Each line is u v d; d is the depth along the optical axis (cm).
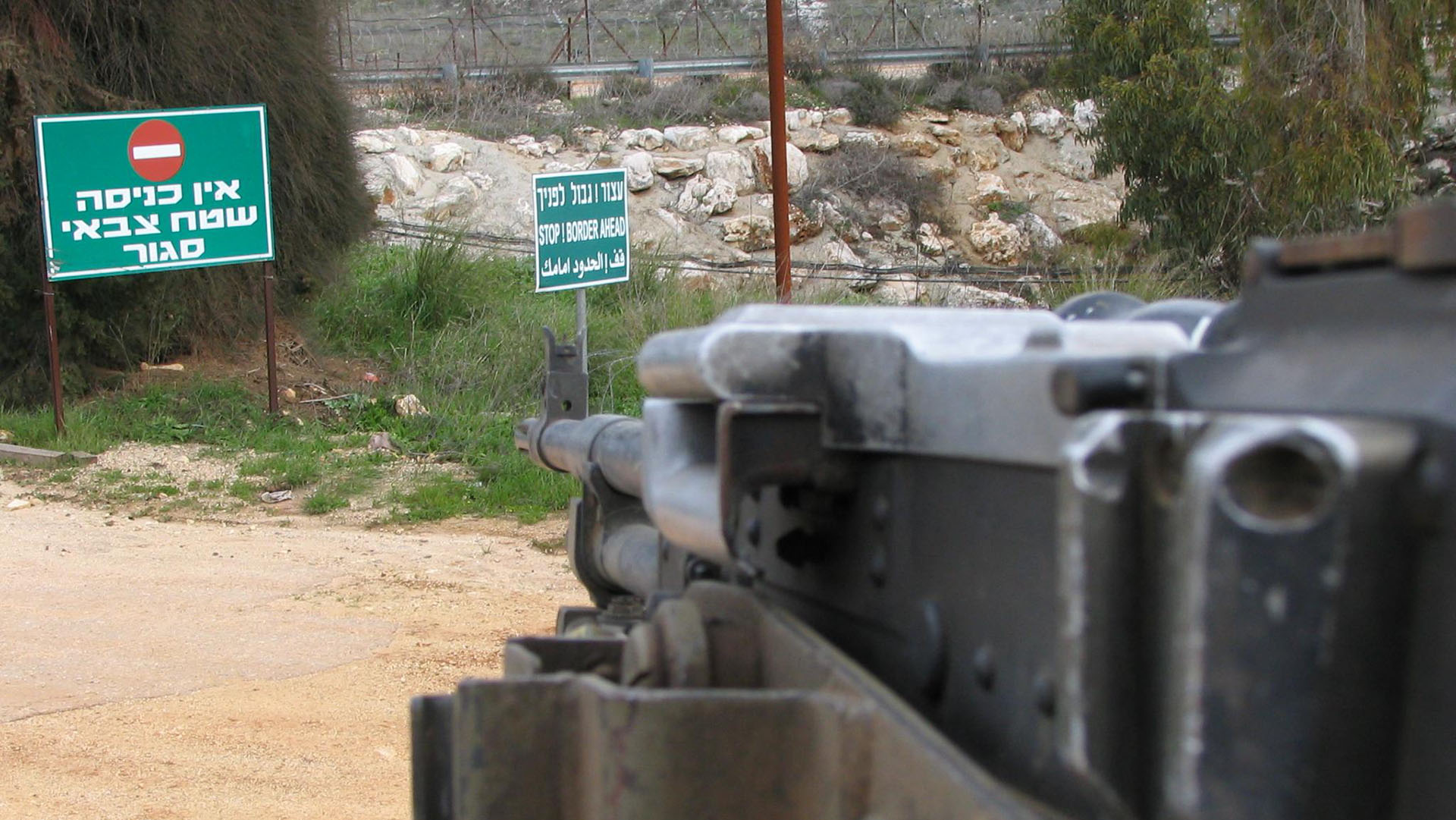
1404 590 88
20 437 1230
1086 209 2903
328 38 1591
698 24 3431
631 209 2564
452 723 175
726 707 136
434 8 3484
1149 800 99
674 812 135
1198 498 87
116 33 1367
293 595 793
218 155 1302
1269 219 1791
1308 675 85
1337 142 1681
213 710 580
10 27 1293
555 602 789
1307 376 100
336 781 498
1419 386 91
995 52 3197
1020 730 127
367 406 1357
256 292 1538
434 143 2481
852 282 2122
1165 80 1878
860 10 3472
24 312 1351
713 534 164
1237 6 1947
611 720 136
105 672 636
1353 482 84
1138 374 106
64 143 1234
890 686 156
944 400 137
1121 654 99
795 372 158
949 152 2936
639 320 1471
